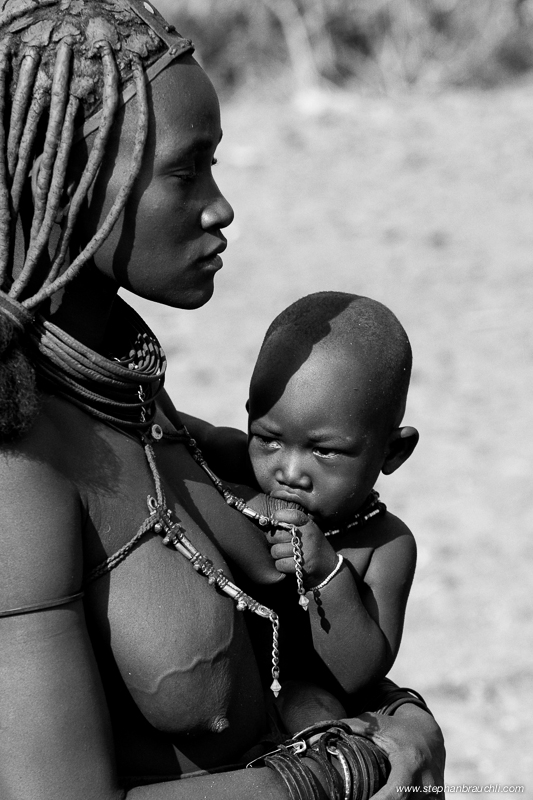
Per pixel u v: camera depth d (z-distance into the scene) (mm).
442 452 10133
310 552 2744
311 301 3139
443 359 11789
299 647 2916
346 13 19438
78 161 2252
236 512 2703
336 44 19719
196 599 2361
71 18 2221
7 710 2094
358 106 18766
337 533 3045
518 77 19859
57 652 2125
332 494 2959
